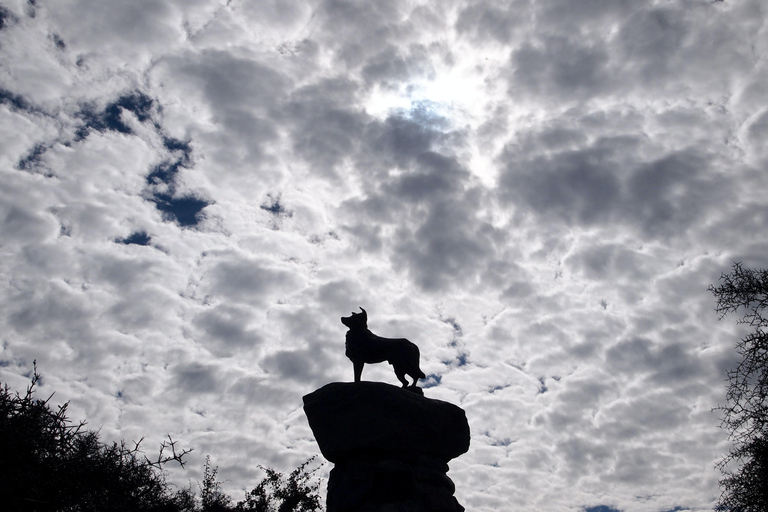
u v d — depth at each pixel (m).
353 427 13.47
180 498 16.02
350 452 13.49
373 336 14.91
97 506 11.05
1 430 9.68
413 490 12.98
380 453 13.46
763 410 14.58
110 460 11.17
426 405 13.88
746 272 15.82
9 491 9.58
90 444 11.22
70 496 10.52
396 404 13.50
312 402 13.97
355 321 15.09
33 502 9.66
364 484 13.06
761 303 15.55
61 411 10.54
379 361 14.83
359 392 13.62
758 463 14.47
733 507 14.55
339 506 13.05
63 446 10.46
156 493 12.50
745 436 14.74
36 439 10.01
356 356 14.75
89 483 10.71
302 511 25.48
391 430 13.33
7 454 9.66
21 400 10.05
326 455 13.84
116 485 11.20
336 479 13.70
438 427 13.89
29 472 9.82
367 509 12.79
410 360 14.58
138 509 11.70
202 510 23.03
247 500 25.45
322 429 13.74
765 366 14.73
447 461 14.34
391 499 12.85
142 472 11.84
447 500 13.33
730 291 15.73
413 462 13.51
